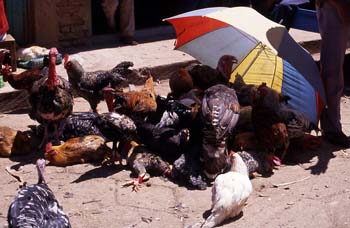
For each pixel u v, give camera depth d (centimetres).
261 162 505
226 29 574
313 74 520
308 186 493
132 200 471
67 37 707
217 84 528
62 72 640
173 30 775
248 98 546
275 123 505
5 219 450
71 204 465
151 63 671
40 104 513
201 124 500
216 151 482
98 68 655
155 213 458
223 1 791
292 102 552
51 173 502
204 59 582
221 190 443
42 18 691
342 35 529
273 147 507
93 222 448
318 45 766
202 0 797
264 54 582
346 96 650
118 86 559
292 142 538
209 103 491
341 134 548
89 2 712
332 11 525
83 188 483
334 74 536
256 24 515
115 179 495
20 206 378
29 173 501
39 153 529
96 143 516
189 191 482
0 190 481
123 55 692
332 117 545
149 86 559
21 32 693
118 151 511
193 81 554
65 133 535
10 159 521
